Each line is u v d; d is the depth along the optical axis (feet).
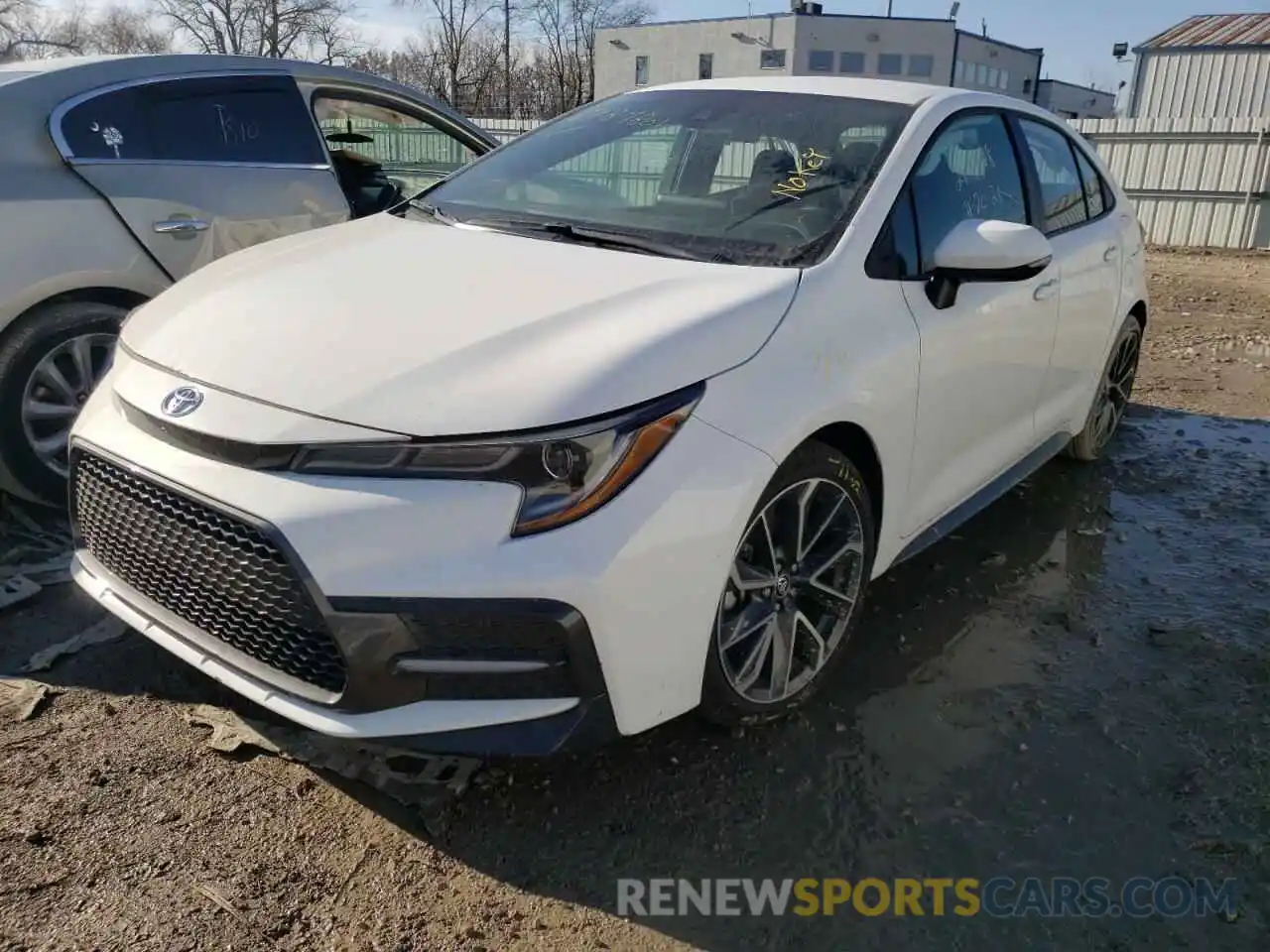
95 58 12.95
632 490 6.77
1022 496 14.70
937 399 9.61
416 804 7.70
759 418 7.47
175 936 6.42
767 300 7.96
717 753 8.46
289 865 7.06
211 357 7.64
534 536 6.54
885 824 7.77
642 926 6.75
